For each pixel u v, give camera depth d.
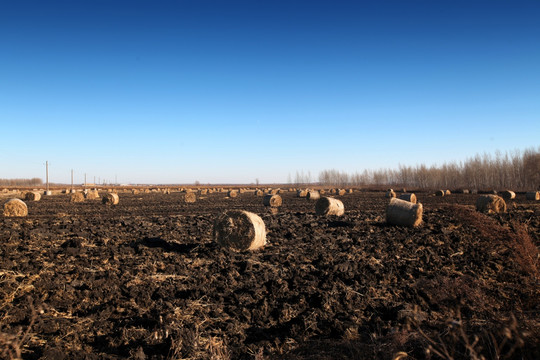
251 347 5.20
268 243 11.97
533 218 16.88
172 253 10.40
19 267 8.52
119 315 6.05
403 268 9.09
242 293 7.09
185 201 35.03
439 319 6.11
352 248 11.00
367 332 5.70
